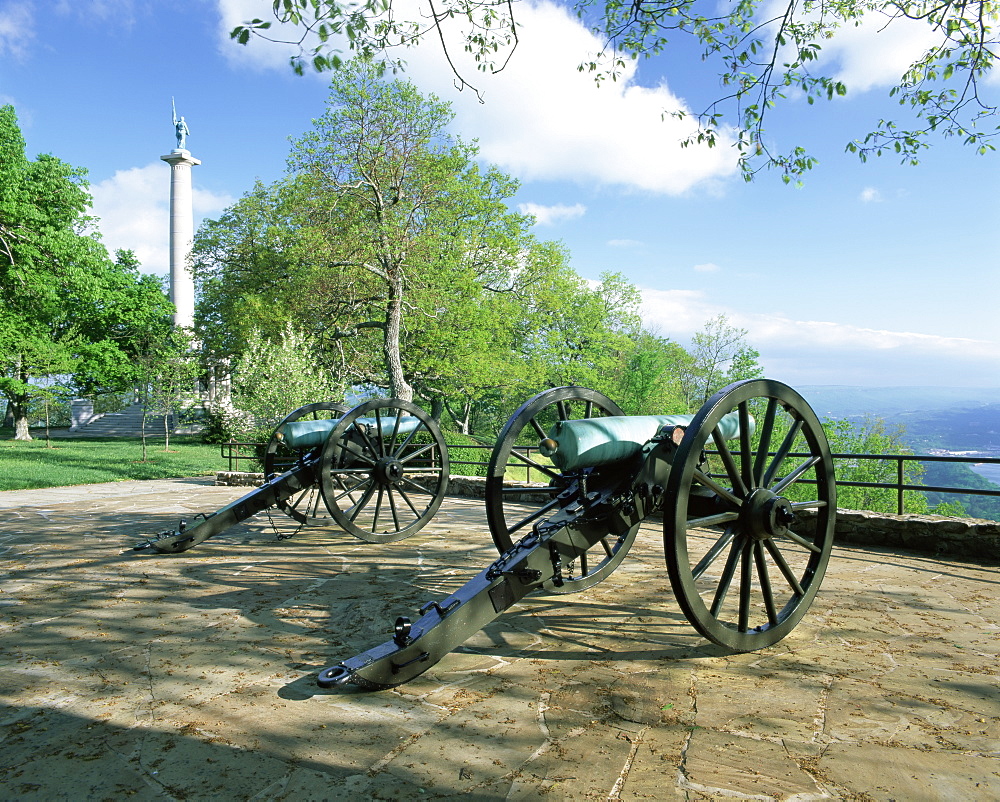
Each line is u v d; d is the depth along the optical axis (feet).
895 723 7.72
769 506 9.99
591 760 6.91
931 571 15.25
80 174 70.28
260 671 9.57
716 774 6.60
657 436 10.73
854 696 8.46
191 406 77.46
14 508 27.94
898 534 17.74
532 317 91.81
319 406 21.09
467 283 68.33
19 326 72.95
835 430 79.77
